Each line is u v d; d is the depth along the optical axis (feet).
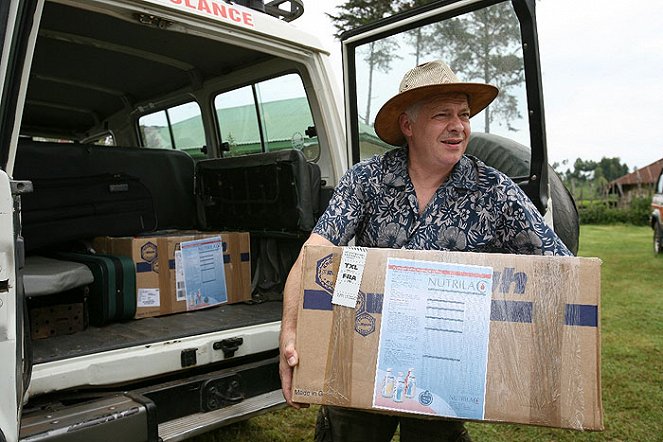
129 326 9.32
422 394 4.93
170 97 15.55
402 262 5.10
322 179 11.12
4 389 4.67
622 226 64.03
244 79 12.93
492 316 4.90
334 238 6.22
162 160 13.33
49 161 11.17
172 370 7.97
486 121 8.64
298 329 5.26
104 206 10.88
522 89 7.98
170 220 13.35
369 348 5.07
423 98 5.97
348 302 5.13
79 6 7.86
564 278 4.84
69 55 13.11
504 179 6.02
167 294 10.09
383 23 9.29
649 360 15.15
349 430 6.57
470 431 11.26
